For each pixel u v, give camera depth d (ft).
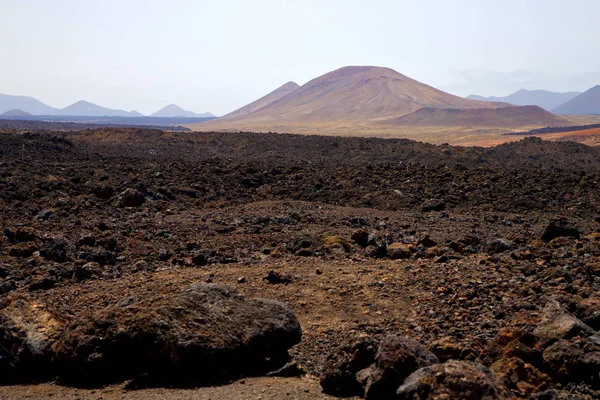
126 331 22.81
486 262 38.60
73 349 22.94
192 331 22.81
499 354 22.75
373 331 28.22
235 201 68.85
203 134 183.83
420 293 33.22
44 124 444.55
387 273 36.99
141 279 36.47
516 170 89.66
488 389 17.06
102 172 80.48
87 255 40.88
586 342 21.57
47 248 41.63
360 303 32.04
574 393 20.07
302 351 26.37
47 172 77.30
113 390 21.95
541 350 22.16
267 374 23.45
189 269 38.93
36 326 24.89
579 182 77.87
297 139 180.04
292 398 20.71
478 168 90.79
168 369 22.56
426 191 73.67
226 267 39.17
